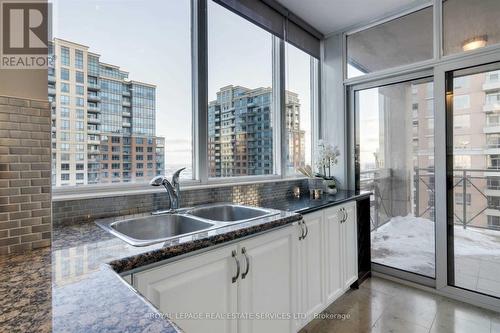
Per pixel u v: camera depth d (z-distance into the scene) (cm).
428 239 242
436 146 230
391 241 265
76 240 106
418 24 241
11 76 94
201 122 196
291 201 223
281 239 154
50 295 60
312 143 307
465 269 222
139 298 59
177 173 166
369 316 200
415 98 247
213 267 115
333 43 296
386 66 261
